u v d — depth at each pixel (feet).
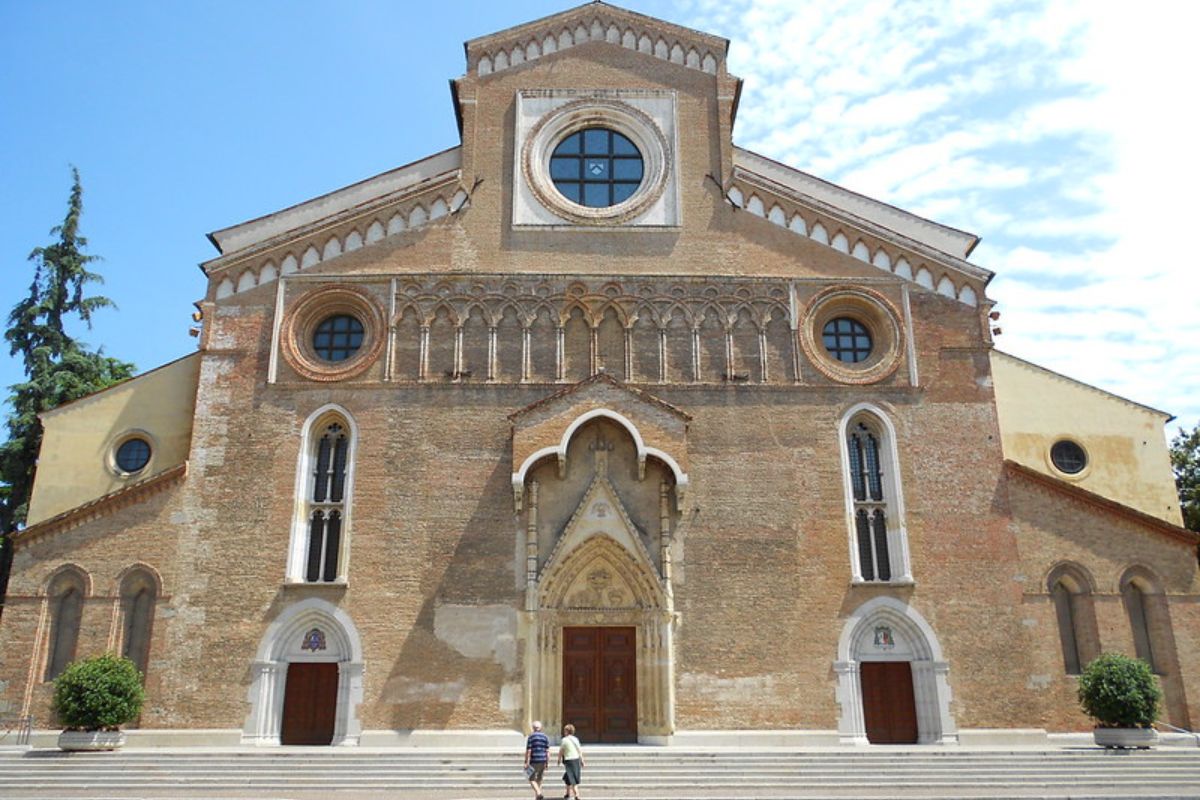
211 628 104.47
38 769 89.20
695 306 119.34
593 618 108.17
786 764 92.63
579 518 108.68
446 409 113.50
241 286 118.32
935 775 89.40
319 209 132.16
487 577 107.14
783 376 116.88
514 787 87.15
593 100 129.70
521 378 115.34
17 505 158.30
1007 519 111.96
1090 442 126.00
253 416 112.37
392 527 108.58
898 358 118.11
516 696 103.45
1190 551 111.55
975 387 117.39
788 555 109.50
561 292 119.14
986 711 105.09
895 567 110.63
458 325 116.88
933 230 134.21
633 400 111.14
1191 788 85.92
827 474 112.78
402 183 132.67
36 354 167.12
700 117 129.08
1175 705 106.73
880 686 107.14
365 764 91.25
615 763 92.63
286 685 104.94
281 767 90.07
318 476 112.27
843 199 136.05
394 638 104.73
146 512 108.06
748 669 105.29
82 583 105.81
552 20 133.59
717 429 114.01
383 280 118.83
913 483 113.09
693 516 110.32
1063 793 82.53
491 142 126.82
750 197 124.67
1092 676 100.94
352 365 115.14
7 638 103.55
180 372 123.03
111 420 120.98
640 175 128.26
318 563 108.99
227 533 107.76
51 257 174.60
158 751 95.81
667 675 104.01
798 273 121.39
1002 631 107.86
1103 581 110.32
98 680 96.37
